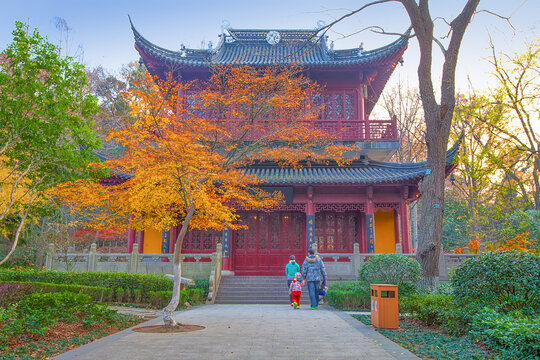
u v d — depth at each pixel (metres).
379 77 28.36
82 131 12.69
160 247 24.84
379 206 23.69
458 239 41.47
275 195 21.16
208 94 13.19
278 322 11.14
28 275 17.25
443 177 15.31
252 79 13.62
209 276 20.56
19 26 11.80
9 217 23.06
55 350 7.62
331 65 26.28
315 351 7.47
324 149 16.80
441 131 15.43
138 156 12.27
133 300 16.61
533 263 9.16
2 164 14.47
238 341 8.35
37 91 12.25
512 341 7.13
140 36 25.05
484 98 17.27
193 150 11.44
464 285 9.91
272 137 15.98
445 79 15.46
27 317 9.14
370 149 24.78
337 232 25.48
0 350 7.45
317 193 23.91
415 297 11.97
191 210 11.75
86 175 13.16
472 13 15.09
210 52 25.42
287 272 17.16
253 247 25.19
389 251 24.83
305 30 30.66
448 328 9.40
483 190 29.86
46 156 12.19
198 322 11.19
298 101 14.43
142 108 11.52
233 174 13.26
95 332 9.50
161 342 8.22
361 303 15.30
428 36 15.41
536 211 19.34
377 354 7.26
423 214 15.28
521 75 16.41
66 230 26.67
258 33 31.34
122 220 19.91
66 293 11.60
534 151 16.22
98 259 20.89
